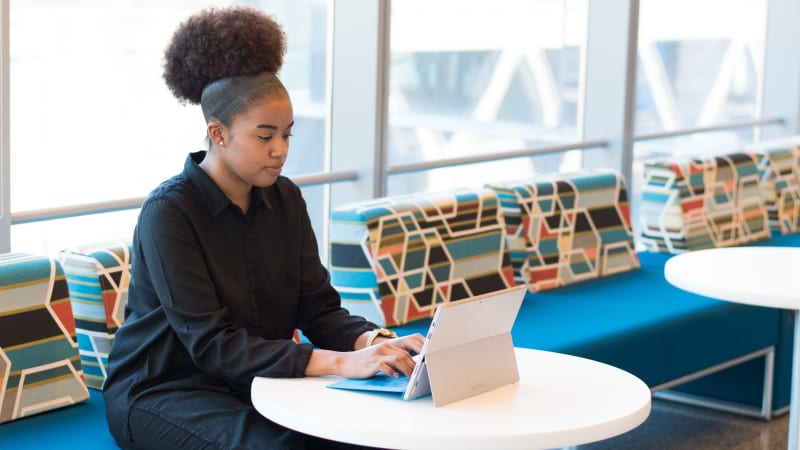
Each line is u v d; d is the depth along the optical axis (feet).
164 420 6.97
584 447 12.12
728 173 15.67
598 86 18.02
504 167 18.37
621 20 17.62
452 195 11.91
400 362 6.58
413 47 16.69
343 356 6.72
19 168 12.44
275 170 7.18
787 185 17.11
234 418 6.85
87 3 12.80
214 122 7.17
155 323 7.27
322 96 14.92
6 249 10.25
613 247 13.74
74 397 8.44
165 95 13.73
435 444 5.58
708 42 21.09
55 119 12.68
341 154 14.30
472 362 6.37
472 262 11.77
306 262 7.89
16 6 12.17
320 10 14.76
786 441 12.48
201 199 7.28
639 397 6.32
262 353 6.80
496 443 5.59
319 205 15.01
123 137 13.35
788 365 13.29
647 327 11.33
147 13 13.44
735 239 15.60
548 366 7.01
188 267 7.07
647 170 15.17
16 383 8.11
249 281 7.47
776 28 22.12
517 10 17.94
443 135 17.37
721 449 12.16
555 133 18.53
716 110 21.57
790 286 9.26
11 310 8.14
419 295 11.16
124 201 11.46
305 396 6.28
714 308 12.23
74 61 12.78
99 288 8.76
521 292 6.54
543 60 18.26
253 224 7.50
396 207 11.24
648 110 20.08
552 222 13.01
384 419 5.84
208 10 7.24
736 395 13.46
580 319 11.48
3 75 9.96
